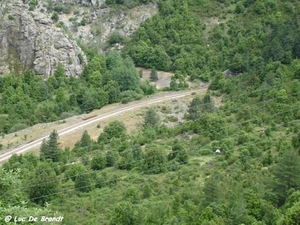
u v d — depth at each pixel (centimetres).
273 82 14850
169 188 10331
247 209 7788
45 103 17988
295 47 17262
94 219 8988
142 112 16225
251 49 19325
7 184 5300
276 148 11300
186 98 17238
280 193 8506
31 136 15388
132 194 10056
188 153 12212
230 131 13000
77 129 15362
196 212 8294
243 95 15075
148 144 13050
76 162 12275
